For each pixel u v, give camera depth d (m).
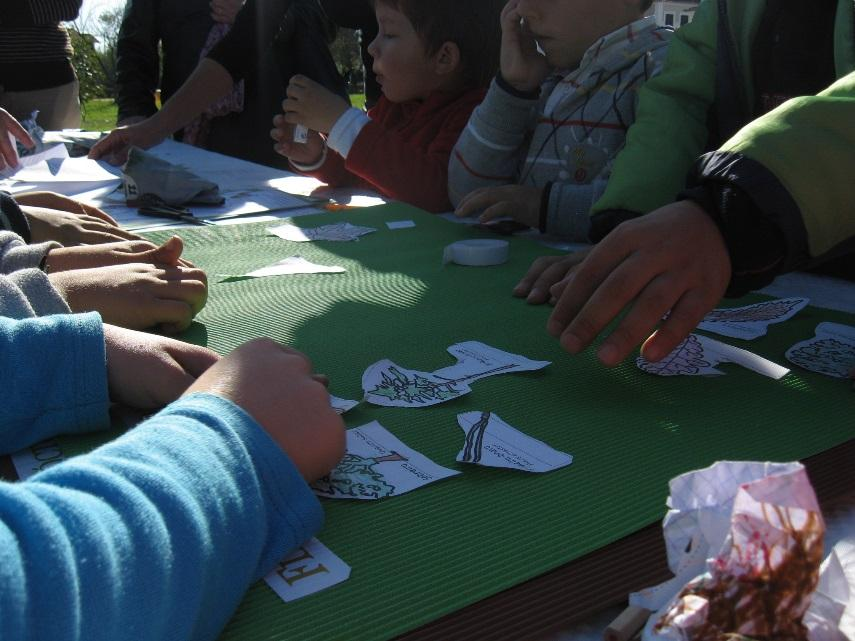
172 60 3.56
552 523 0.55
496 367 0.86
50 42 3.61
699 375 0.83
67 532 0.35
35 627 0.32
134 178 1.77
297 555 0.51
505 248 1.34
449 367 0.86
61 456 0.65
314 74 3.18
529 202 1.56
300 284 1.21
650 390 0.80
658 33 1.61
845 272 1.21
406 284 1.21
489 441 0.67
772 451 0.65
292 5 3.15
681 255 0.75
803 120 0.75
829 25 1.24
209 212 1.74
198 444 0.47
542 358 0.90
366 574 0.49
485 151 1.75
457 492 0.59
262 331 0.99
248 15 2.65
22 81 3.57
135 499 0.40
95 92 10.24
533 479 0.61
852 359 0.87
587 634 0.44
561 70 1.76
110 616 0.35
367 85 3.11
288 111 2.02
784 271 0.76
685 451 0.66
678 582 0.37
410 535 0.53
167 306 0.94
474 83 2.10
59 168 2.18
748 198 0.74
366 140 1.88
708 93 1.36
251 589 0.47
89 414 0.68
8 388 0.65
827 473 0.61
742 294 0.80
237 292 1.17
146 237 1.50
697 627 0.33
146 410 0.73
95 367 0.69
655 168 1.26
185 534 0.41
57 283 0.93
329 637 0.43
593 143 1.62
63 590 0.33
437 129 2.05
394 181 1.88
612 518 0.55
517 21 1.69
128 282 0.95
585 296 0.80
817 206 0.73
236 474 0.48
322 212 1.78
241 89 3.20
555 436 0.69
